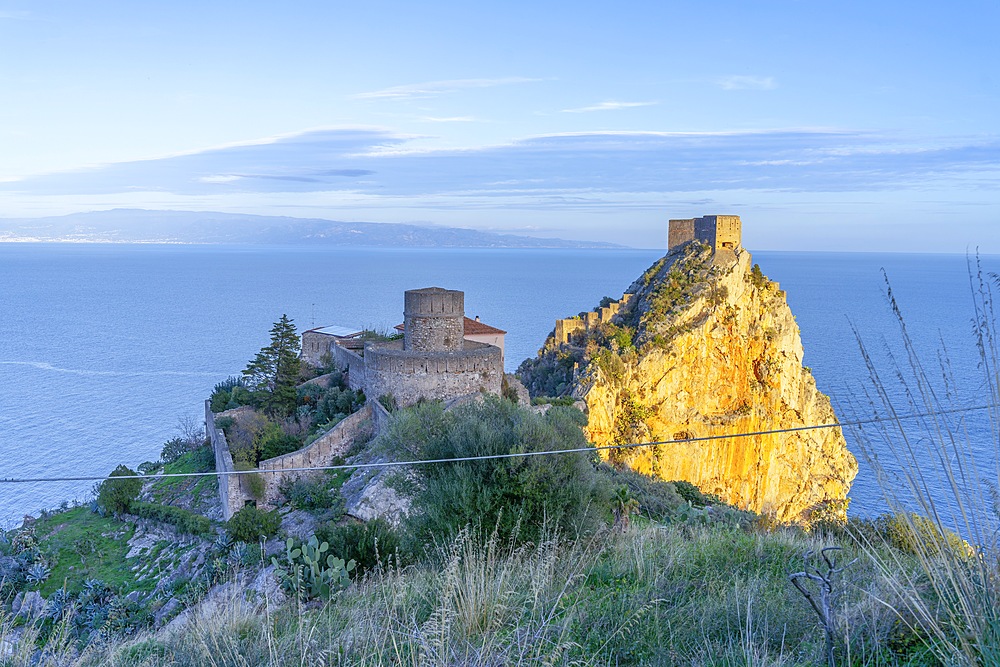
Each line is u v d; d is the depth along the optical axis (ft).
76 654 34.99
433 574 42.04
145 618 100.42
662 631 28.81
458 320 181.98
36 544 142.72
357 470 150.20
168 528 143.43
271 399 196.24
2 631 33.55
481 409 80.23
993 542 20.45
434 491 63.57
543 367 284.82
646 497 111.65
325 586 50.01
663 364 265.13
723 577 37.96
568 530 56.29
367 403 171.83
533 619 29.40
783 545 45.60
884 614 25.61
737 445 280.10
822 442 302.25
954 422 20.59
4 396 447.42
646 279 311.88
